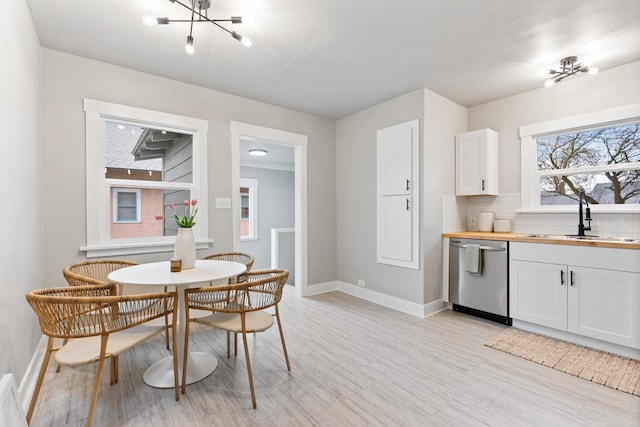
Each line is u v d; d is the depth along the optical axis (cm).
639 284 216
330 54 251
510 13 198
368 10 195
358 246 396
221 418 161
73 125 246
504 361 222
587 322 239
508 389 188
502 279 288
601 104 277
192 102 306
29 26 195
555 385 191
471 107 370
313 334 272
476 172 335
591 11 195
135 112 273
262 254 695
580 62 263
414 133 323
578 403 173
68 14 197
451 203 347
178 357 209
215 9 193
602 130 288
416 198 322
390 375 204
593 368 211
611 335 228
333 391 186
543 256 262
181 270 207
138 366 215
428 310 320
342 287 421
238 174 337
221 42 232
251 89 321
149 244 279
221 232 323
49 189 236
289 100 353
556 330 260
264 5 189
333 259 428
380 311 335
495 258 293
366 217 384
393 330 281
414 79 297
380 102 360
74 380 196
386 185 354
